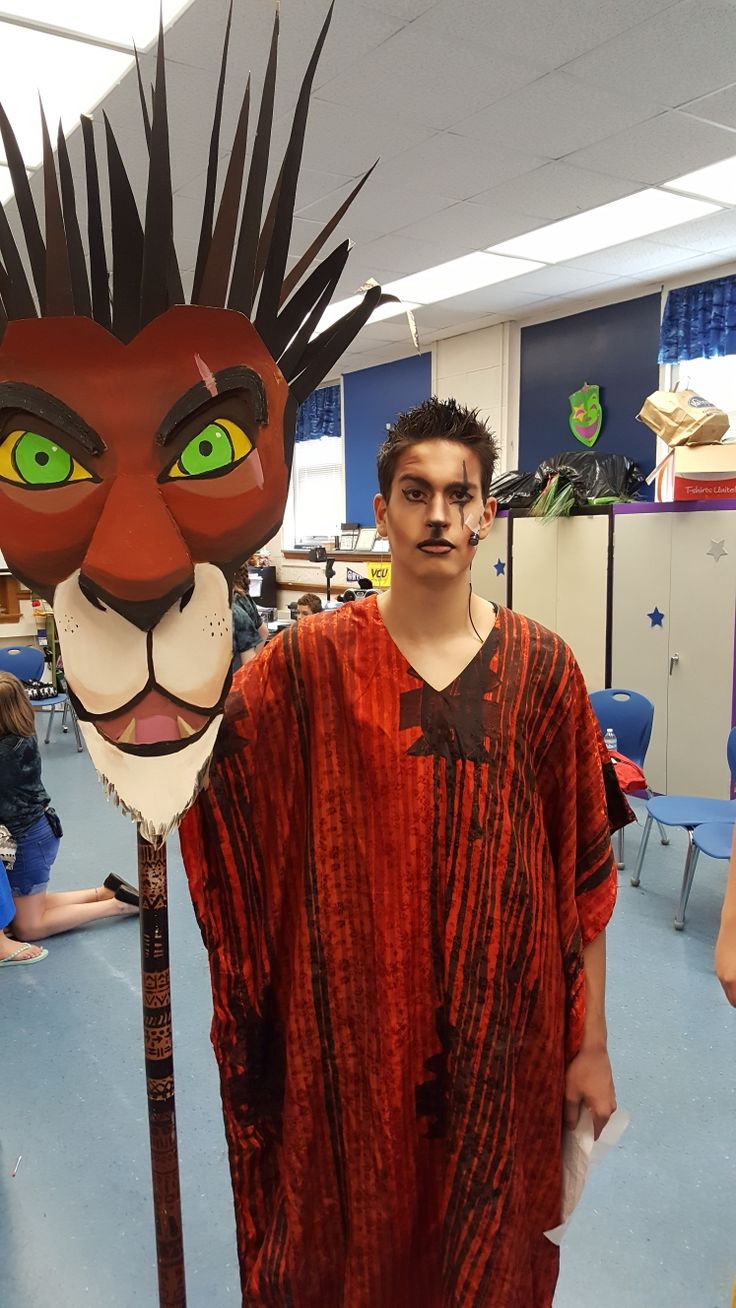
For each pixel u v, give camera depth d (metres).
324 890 1.03
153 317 0.80
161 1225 1.01
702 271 5.20
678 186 3.96
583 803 1.12
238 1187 1.09
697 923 3.04
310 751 1.04
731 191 4.02
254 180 0.82
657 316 5.55
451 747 1.00
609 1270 1.59
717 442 4.18
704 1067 2.21
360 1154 1.03
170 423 0.81
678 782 4.44
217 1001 1.06
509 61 2.89
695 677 4.31
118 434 0.80
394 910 1.00
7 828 2.76
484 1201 1.01
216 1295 1.55
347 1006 1.03
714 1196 1.78
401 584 1.01
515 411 6.59
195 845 1.03
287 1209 1.06
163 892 0.95
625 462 5.28
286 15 2.58
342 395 8.45
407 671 1.01
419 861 1.00
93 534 0.81
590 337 5.96
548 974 1.06
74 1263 1.62
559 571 4.83
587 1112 1.12
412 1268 1.07
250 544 0.85
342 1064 1.04
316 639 1.04
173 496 0.82
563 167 3.75
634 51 2.84
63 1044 2.32
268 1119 1.10
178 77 2.91
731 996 1.26
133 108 3.09
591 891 1.13
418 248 4.82
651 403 4.34
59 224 0.78
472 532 0.99
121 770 0.84
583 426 6.05
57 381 0.79
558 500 4.73
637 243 4.70
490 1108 1.01
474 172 3.80
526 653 1.05
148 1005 0.96
